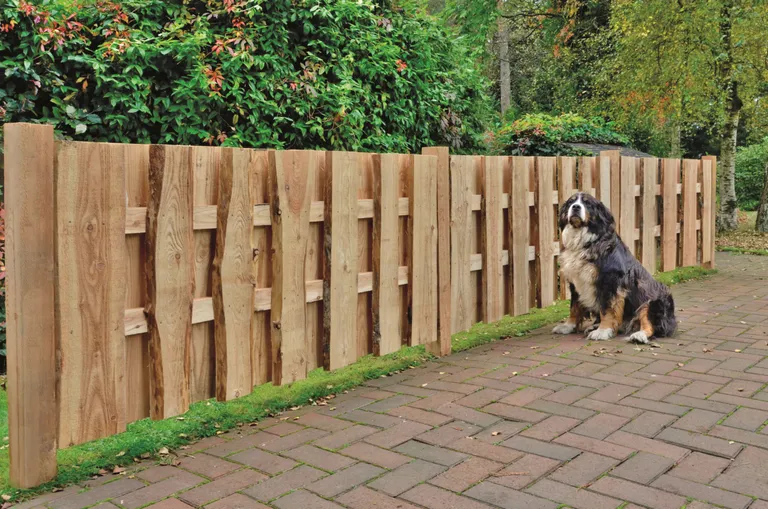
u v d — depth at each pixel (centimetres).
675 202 852
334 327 416
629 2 1480
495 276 564
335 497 269
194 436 346
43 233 275
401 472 293
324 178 407
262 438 342
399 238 473
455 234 521
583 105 1736
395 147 700
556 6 2103
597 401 390
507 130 1116
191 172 329
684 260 883
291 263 385
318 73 622
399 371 471
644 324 549
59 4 531
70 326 288
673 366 465
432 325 500
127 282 313
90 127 520
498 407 382
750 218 1944
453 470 294
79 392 293
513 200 575
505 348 535
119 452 321
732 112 1521
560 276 655
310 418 373
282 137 617
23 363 273
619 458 304
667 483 277
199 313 340
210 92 532
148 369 324
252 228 361
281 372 382
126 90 532
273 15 604
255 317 375
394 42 729
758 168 2331
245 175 355
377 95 686
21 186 267
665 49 1445
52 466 286
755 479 279
